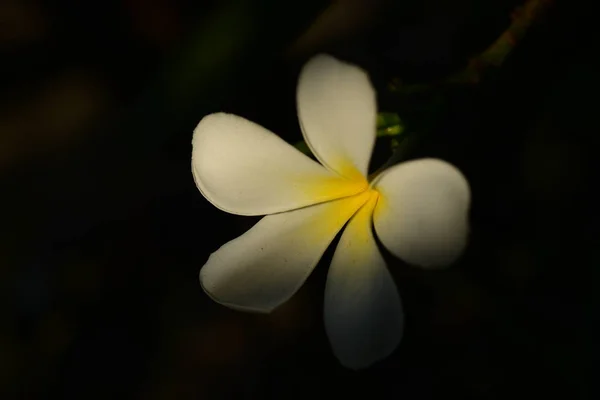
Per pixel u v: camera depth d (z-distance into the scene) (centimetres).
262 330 57
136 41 64
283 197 40
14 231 63
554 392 51
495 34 54
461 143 51
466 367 53
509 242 53
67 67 66
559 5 48
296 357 56
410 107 45
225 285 40
